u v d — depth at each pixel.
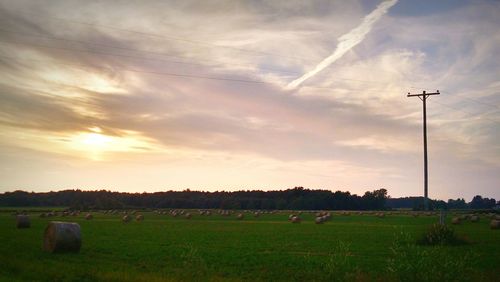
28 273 21.72
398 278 20.11
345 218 92.69
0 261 25.11
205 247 35.56
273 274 23.20
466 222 75.31
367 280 20.70
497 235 45.91
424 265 19.98
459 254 29.03
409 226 62.31
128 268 24.45
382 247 34.62
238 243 38.81
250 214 120.06
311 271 23.97
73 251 32.59
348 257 28.83
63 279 20.62
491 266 24.83
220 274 23.03
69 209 165.38
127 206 196.00
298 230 55.84
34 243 38.47
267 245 37.06
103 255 30.48
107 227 62.97
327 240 41.31
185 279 20.75
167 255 30.38
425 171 92.94
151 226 65.38
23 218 59.62
